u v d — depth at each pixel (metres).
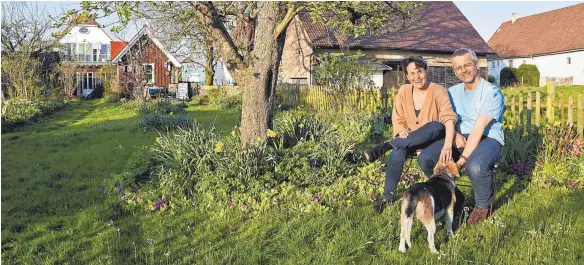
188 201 6.36
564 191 6.27
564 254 4.32
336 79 17.55
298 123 8.81
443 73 30.77
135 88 30.73
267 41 7.57
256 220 5.55
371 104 15.52
